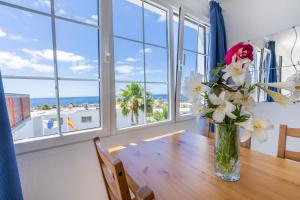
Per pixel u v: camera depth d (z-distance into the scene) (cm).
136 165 88
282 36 187
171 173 80
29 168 109
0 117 82
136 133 166
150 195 40
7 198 83
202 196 62
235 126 73
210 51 222
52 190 118
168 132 195
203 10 228
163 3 185
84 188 132
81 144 130
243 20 220
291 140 179
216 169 77
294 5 178
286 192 63
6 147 84
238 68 66
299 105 178
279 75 190
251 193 63
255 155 98
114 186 63
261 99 200
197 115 72
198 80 73
